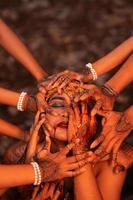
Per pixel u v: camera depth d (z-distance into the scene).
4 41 2.47
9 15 6.05
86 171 2.25
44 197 2.33
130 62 2.33
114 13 6.04
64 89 2.23
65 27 5.79
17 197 2.49
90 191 2.25
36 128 2.24
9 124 2.46
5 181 2.14
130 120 2.27
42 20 5.93
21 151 2.44
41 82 2.30
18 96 2.35
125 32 5.70
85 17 5.97
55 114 2.21
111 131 2.27
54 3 6.25
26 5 6.21
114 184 2.36
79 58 5.23
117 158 2.35
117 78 2.33
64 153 2.21
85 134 2.24
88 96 2.21
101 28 5.75
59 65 5.14
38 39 5.56
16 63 5.05
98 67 2.39
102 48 5.42
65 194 2.38
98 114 2.27
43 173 2.18
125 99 4.44
